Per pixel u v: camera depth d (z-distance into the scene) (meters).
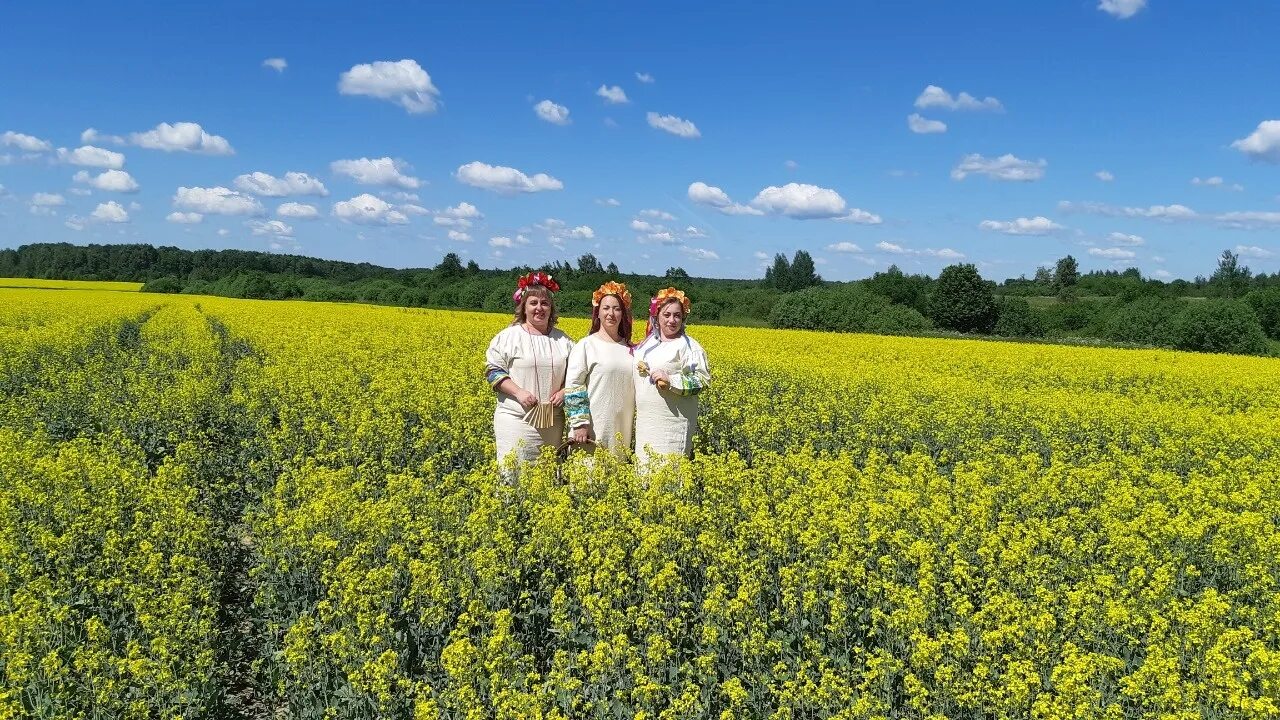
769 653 6.18
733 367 20.59
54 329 22.28
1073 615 6.18
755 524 7.36
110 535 7.14
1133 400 18.28
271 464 10.80
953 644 5.68
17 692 5.32
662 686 5.37
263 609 7.20
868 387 17.22
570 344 9.45
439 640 6.50
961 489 9.05
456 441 11.05
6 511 7.68
